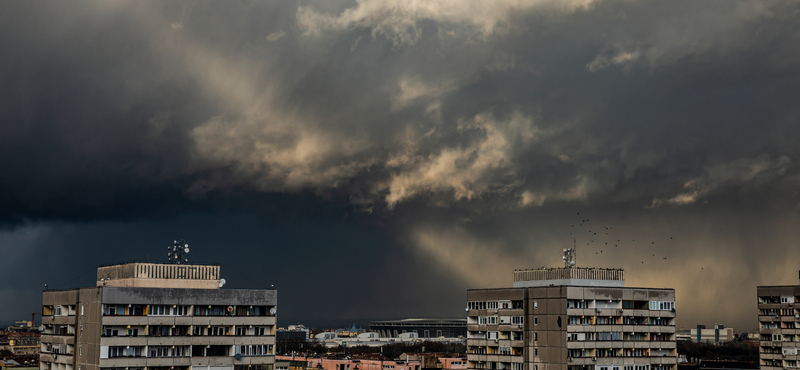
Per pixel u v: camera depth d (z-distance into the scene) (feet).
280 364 540.11
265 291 517.55
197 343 487.61
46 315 531.91
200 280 517.55
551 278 632.38
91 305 476.54
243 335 505.25
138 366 467.93
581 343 583.58
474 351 643.04
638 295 616.39
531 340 600.80
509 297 622.54
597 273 630.74
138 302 473.26
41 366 525.75
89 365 470.80
